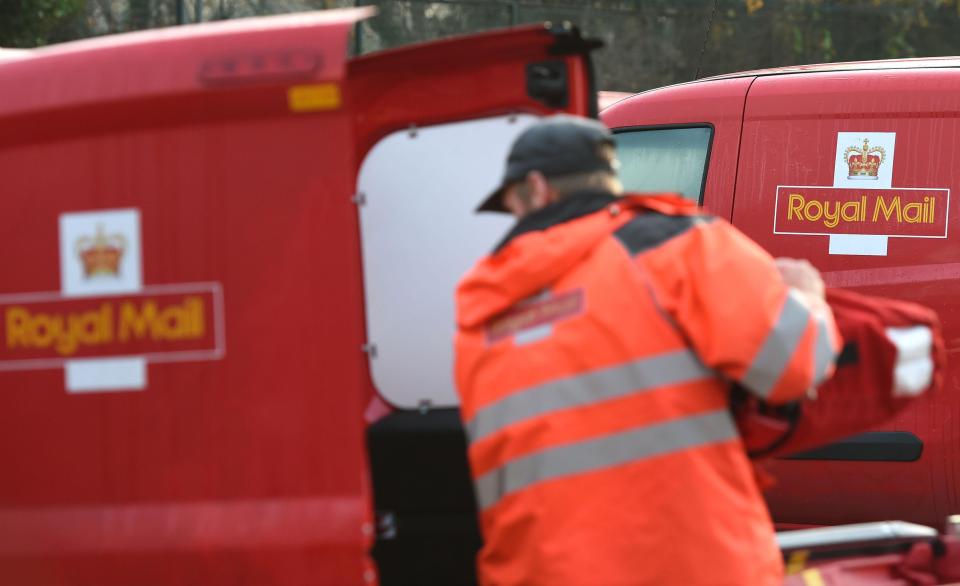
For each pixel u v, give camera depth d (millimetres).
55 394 4520
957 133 8289
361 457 4359
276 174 4391
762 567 4109
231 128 4414
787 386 4012
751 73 9312
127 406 4477
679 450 4035
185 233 4438
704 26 29000
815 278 4414
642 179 9516
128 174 4469
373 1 27000
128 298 4473
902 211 8398
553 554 4035
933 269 8258
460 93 5816
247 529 4379
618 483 4023
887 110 8516
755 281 4027
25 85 4543
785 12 29188
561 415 4078
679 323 4059
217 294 4418
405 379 6113
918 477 8211
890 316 4520
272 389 4398
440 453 6000
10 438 4555
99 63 4520
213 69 4398
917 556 5508
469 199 5965
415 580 6152
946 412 8156
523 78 5727
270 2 26547
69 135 4500
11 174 4543
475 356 4281
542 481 4078
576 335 4105
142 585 4457
